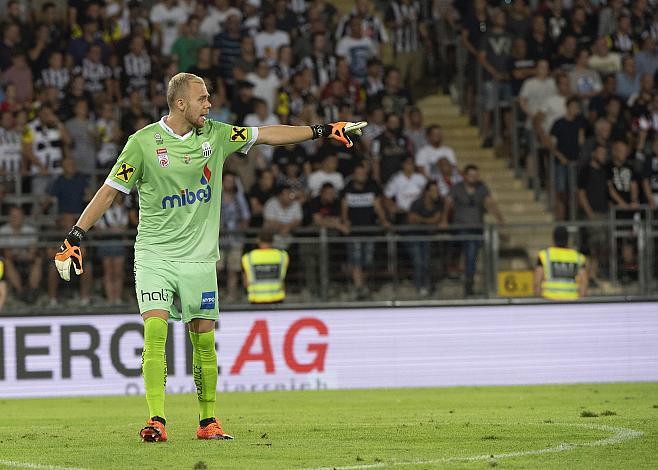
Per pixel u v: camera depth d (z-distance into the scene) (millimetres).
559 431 22719
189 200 21234
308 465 17938
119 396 40812
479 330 43281
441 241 47969
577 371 43625
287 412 31281
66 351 40969
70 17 58312
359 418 27672
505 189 59438
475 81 63594
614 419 25562
